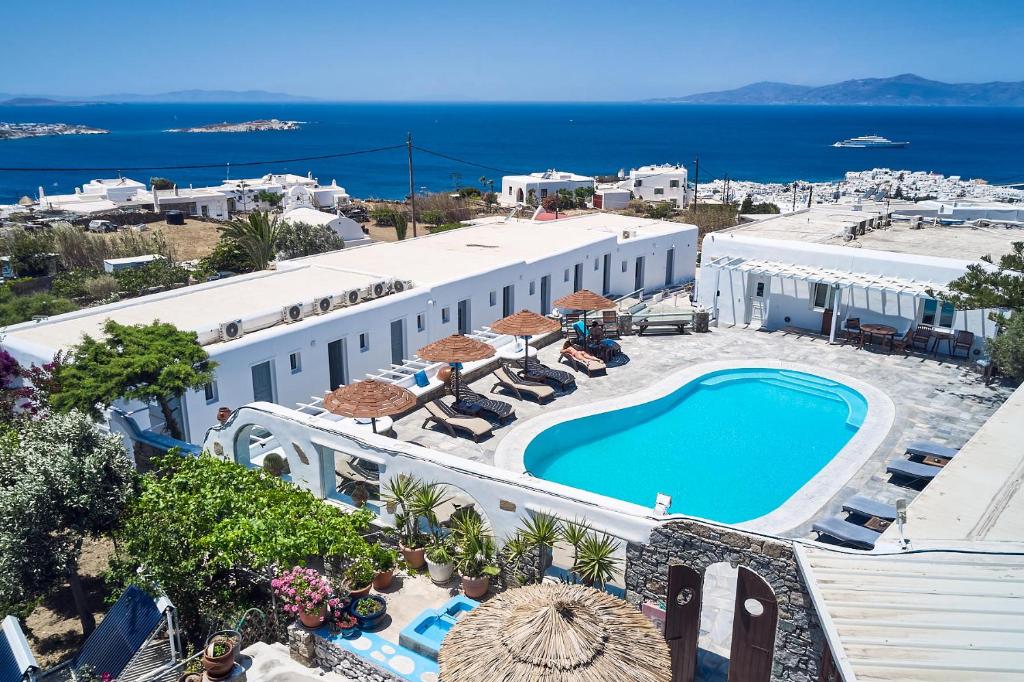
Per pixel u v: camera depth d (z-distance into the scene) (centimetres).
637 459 2023
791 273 2814
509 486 1315
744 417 2298
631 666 816
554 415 2175
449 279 2777
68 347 1923
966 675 771
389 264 3095
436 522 1424
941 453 1788
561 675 792
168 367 1700
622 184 10000
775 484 1875
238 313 2327
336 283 2748
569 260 3428
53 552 1349
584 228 4116
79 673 1187
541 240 3694
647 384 2455
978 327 2634
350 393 1711
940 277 2652
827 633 848
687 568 1117
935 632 841
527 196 9319
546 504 1275
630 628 885
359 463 1811
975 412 2173
